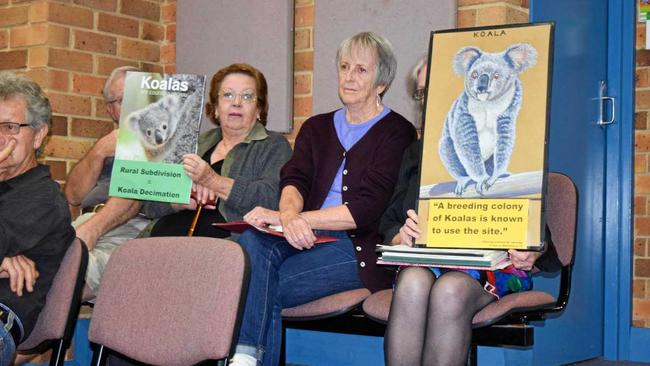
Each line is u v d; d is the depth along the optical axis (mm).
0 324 2039
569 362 3762
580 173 3742
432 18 3322
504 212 2295
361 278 2678
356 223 2678
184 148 2861
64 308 2113
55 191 2199
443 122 2426
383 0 3451
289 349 3812
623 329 3996
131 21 4031
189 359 1791
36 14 3738
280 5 3742
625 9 3973
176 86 2883
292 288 2625
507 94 2371
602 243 4016
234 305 1743
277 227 2637
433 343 2242
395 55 3107
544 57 2361
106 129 3924
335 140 2887
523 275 2498
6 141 2164
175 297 1857
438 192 2383
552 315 3275
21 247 2088
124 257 2004
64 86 3768
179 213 3188
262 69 3795
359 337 3582
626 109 3977
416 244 2357
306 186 2877
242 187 2947
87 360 3678
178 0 4074
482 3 3234
